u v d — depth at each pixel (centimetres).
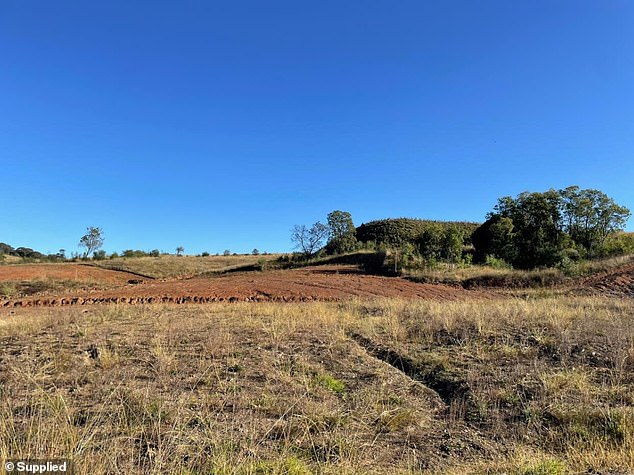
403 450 511
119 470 418
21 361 784
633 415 559
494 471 445
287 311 1355
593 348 848
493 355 850
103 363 761
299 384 688
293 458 446
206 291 2311
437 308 1278
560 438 534
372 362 828
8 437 445
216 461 425
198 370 739
